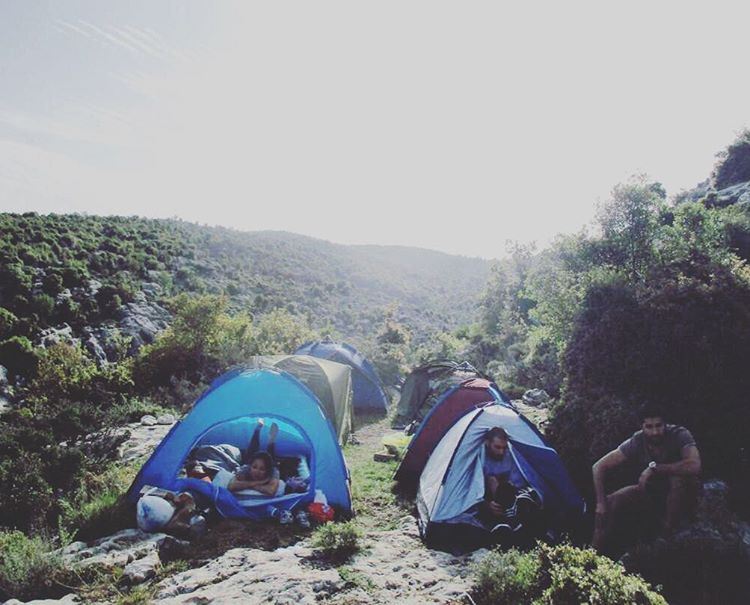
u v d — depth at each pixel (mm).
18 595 4930
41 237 37719
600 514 5844
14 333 24766
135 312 32312
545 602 4164
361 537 6191
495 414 7277
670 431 5828
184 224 73750
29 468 7270
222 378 8125
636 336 8234
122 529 6406
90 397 14531
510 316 26859
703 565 4863
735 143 29375
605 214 11031
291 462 8031
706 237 10227
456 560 5641
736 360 7441
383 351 26750
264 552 5812
